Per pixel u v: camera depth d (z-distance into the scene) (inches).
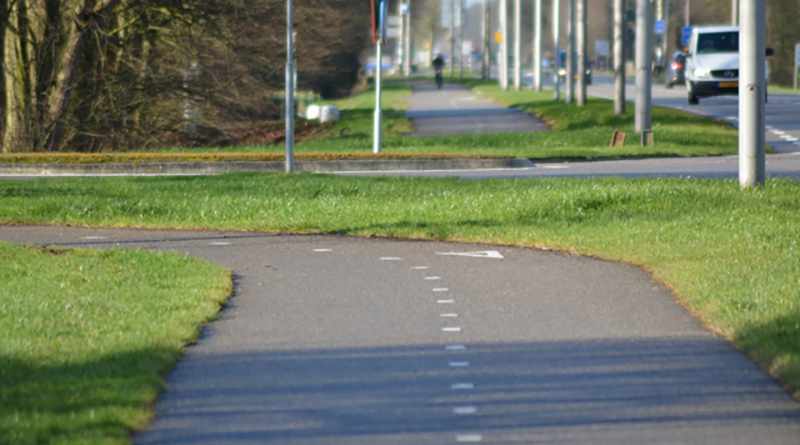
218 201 2199.8
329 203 2148.1
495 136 4121.6
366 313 1262.3
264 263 1609.3
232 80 4281.5
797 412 868.6
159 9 4005.9
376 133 3272.6
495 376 986.7
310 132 5029.5
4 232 1937.7
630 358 1042.7
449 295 1358.3
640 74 3850.9
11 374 949.2
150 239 1852.9
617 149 3464.6
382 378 986.1
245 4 4136.3
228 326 1208.2
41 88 4092.0
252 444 810.8
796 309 1139.9
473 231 1827.0
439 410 886.4
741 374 978.7
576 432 826.8
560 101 6407.5
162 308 1262.3
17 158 3157.0
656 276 1430.9
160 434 834.2
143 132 4247.0
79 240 1845.5
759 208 1857.8
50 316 1200.8
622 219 1847.9
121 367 985.5
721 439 807.7
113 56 4165.8
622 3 4800.7
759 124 2048.5
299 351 1092.5
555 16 7470.5
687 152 3417.8
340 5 5856.3
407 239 1818.4
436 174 2847.0
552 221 1881.2
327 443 810.8
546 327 1177.4
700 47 5462.6
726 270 1379.2
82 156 3181.6
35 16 4084.6
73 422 819.4
